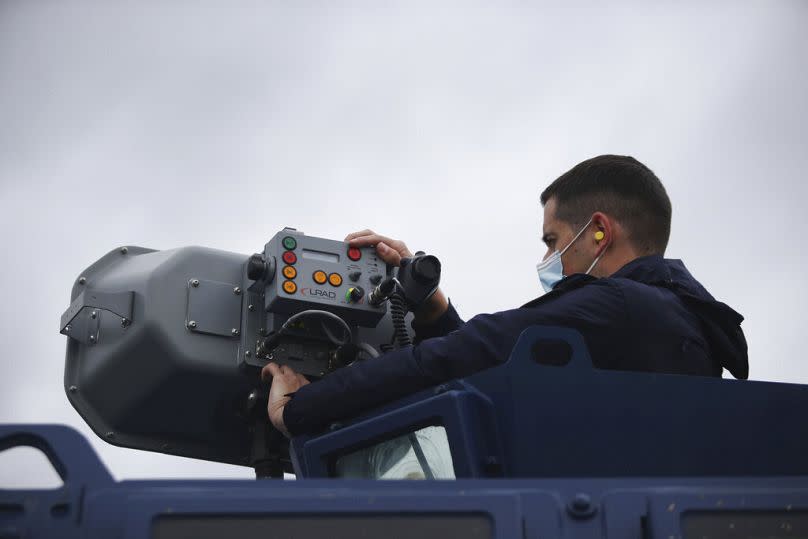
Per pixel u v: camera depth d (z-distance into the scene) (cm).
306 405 253
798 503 167
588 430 214
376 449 232
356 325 316
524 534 168
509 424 214
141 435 320
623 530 169
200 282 309
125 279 314
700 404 221
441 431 221
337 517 162
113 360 306
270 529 159
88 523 162
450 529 163
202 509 158
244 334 306
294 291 303
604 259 288
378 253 320
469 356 240
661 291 257
